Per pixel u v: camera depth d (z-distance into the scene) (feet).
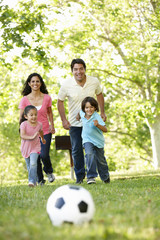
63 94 28.63
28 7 51.85
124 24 67.15
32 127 26.53
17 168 116.98
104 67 73.77
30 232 10.14
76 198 11.84
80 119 27.89
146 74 68.80
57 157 115.85
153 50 62.39
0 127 114.83
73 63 27.68
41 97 28.68
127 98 79.92
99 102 30.09
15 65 70.03
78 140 28.37
